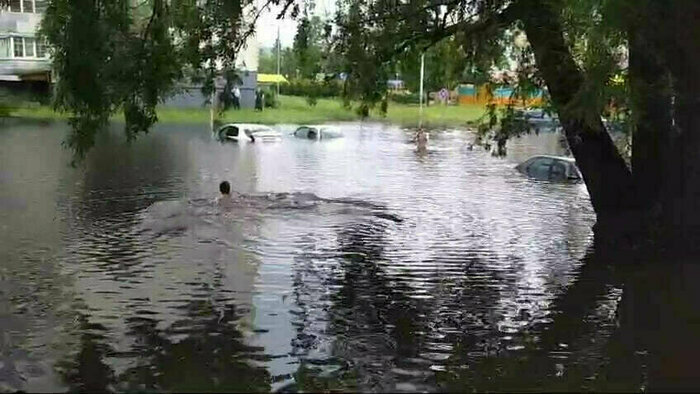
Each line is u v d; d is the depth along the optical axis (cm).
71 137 1207
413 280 1188
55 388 747
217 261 1293
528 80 1259
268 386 754
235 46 1274
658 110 1173
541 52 1205
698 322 955
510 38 1280
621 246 1288
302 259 1320
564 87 1196
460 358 834
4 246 1395
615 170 1320
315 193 2123
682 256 1206
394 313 1012
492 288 1138
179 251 1369
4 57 5722
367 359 834
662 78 1058
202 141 3869
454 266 1280
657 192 1245
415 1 1311
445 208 1905
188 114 5303
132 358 831
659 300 1048
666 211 1227
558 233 1579
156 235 1514
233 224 1631
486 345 882
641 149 1264
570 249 1405
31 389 743
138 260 1296
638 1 924
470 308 1034
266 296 1086
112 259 1303
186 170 2650
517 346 880
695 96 1101
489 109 1371
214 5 1228
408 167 2852
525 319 983
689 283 1120
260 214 1759
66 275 1189
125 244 1427
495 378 778
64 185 2217
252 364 818
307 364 815
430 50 1485
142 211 1783
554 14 1123
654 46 1014
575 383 763
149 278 1176
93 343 879
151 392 736
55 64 1145
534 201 2042
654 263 1221
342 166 2855
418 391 741
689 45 1038
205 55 1247
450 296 1094
